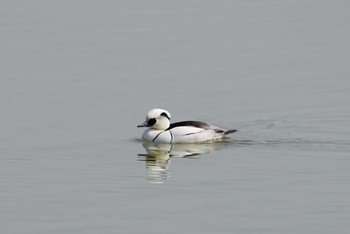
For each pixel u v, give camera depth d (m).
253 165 28.78
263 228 23.31
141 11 48.16
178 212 24.56
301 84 37.97
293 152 30.12
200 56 41.31
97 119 34.12
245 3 49.78
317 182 26.92
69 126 33.34
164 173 28.14
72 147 31.09
